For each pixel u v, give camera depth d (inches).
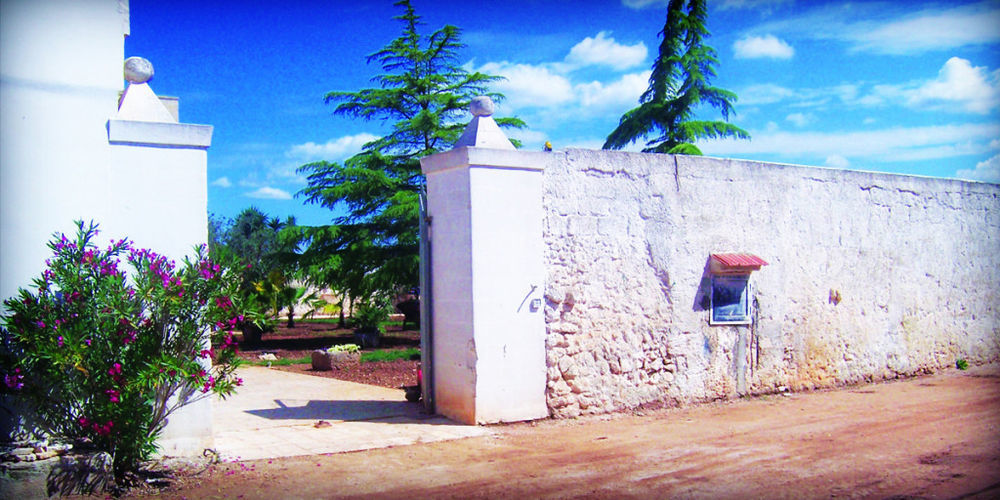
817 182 473.7
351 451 300.5
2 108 255.3
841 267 483.5
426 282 375.9
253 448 303.7
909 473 270.7
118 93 281.1
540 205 364.2
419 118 964.0
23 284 257.1
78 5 272.4
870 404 416.8
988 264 582.9
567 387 369.1
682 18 1094.4
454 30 1018.1
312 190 992.2
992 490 249.9
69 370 242.2
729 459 290.8
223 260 266.4
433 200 374.6
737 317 430.6
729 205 430.9
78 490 237.8
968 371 548.7
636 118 1121.4
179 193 284.0
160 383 255.0
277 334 1062.4
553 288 366.3
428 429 340.5
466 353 349.4
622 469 275.6
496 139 359.9
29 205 259.1
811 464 283.6
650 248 398.3
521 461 286.8
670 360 403.2
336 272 983.0
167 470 263.7
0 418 248.8
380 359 690.2
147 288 249.9
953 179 557.9
